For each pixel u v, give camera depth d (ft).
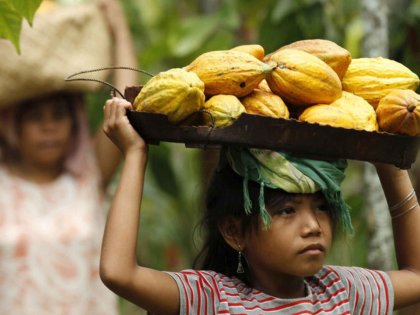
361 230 35.86
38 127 34.04
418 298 24.02
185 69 21.85
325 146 21.06
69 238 33.60
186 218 48.78
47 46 34.22
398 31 35.58
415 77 22.47
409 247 24.22
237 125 20.79
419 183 37.63
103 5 35.70
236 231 23.11
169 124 21.15
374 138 21.17
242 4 40.91
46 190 34.14
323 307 22.93
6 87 33.65
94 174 34.94
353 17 37.78
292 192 21.97
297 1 36.50
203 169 31.37
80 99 35.14
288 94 21.65
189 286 22.30
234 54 21.56
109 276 21.52
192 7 51.01
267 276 22.99
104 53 35.50
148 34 49.44
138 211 21.81
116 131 21.86
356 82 22.39
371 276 23.68
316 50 22.33
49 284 33.17
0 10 24.73
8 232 33.22
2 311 32.91
